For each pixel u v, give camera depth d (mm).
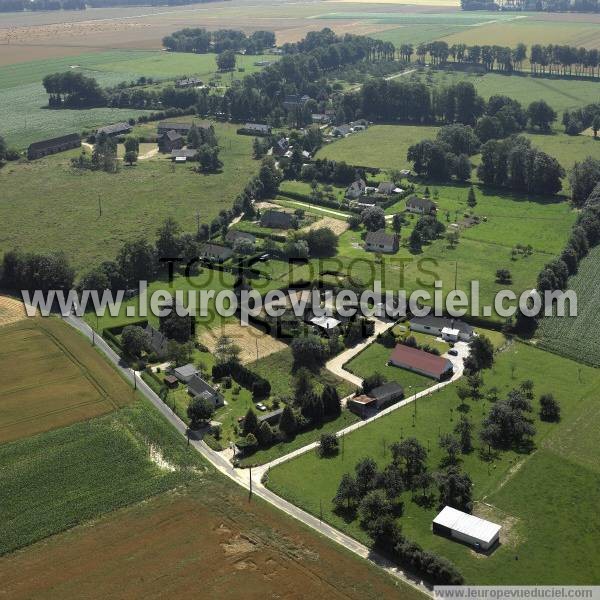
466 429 143375
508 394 157625
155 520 123375
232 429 149125
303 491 131125
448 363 168875
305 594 109000
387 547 117250
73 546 117812
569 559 115375
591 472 134500
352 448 142875
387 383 161000
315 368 170875
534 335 184250
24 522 122750
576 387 161875
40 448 141625
